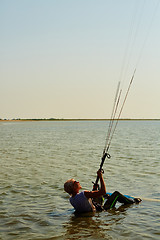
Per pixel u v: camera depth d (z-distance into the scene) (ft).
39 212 19.90
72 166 38.27
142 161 42.34
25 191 25.34
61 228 16.96
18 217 18.86
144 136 106.52
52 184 27.94
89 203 19.76
